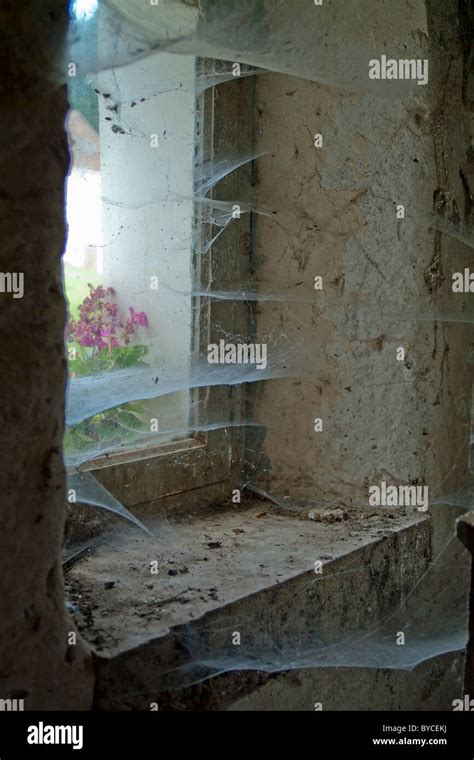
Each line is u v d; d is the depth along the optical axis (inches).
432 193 57.7
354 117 55.5
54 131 30.1
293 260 57.8
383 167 56.2
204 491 57.3
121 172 52.4
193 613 39.7
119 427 52.6
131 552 48.7
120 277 53.5
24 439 30.3
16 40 28.4
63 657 33.1
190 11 50.4
